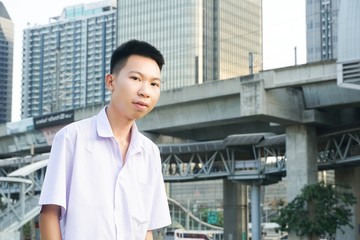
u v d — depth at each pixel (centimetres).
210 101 5147
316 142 5119
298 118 4900
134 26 15050
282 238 10994
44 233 360
